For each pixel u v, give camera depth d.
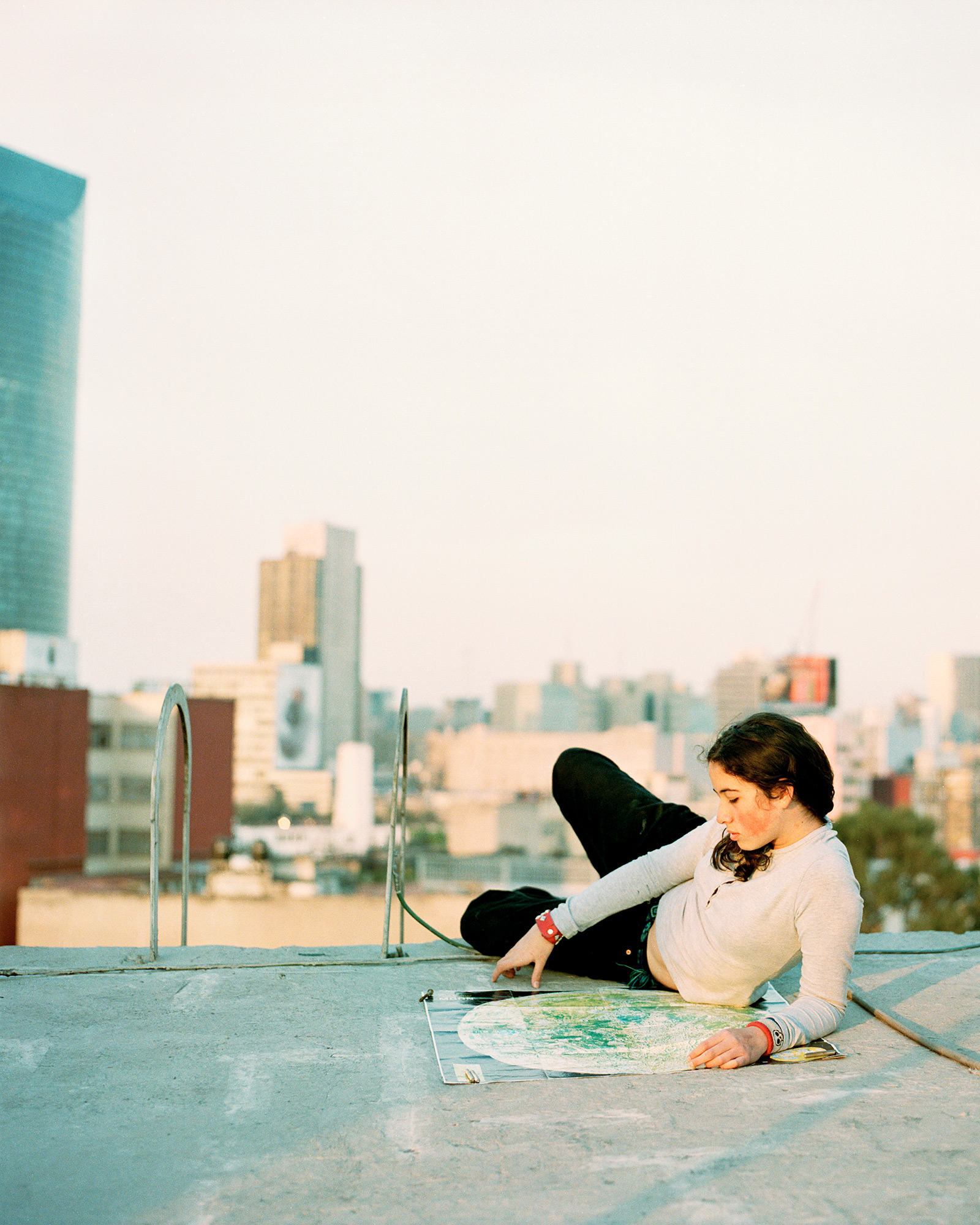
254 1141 2.16
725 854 2.84
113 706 43.62
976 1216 1.87
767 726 2.63
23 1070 2.54
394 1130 2.22
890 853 27.42
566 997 3.10
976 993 3.25
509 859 38.53
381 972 3.40
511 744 178.88
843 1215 1.87
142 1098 2.38
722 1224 1.84
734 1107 2.35
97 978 3.32
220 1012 2.99
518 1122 2.26
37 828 33.53
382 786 183.75
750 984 2.92
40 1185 1.97
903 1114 2.32
